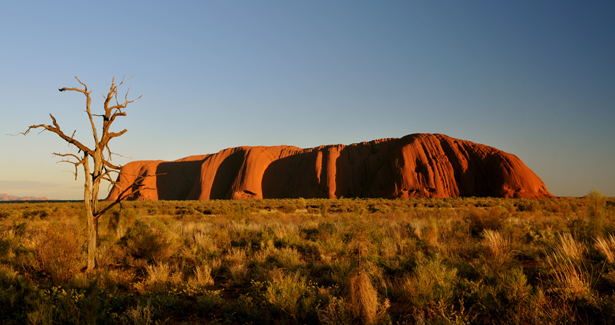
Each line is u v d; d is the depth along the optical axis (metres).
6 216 29.17
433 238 11.72
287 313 4.99
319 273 8.12
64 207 37.31
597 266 6.66
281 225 16.56
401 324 4.59
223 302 5.78
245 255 10.12
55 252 7.55
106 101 8.09
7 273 6.80
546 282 6.01
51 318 4.25
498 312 4.76
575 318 4.49
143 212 36.00
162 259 9.64
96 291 5.16
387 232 13.41
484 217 13.90
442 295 5.25
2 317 4.85
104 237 11.02
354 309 4.60
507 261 6.75
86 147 7.86
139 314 4.70
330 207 48.56
